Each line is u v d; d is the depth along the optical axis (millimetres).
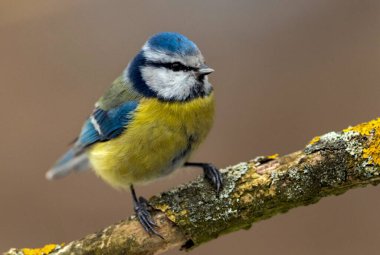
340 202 11312
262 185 7316
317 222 11164
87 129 9430
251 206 7367
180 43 8531
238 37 13789
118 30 14148
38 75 13453
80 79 13492
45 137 12680
